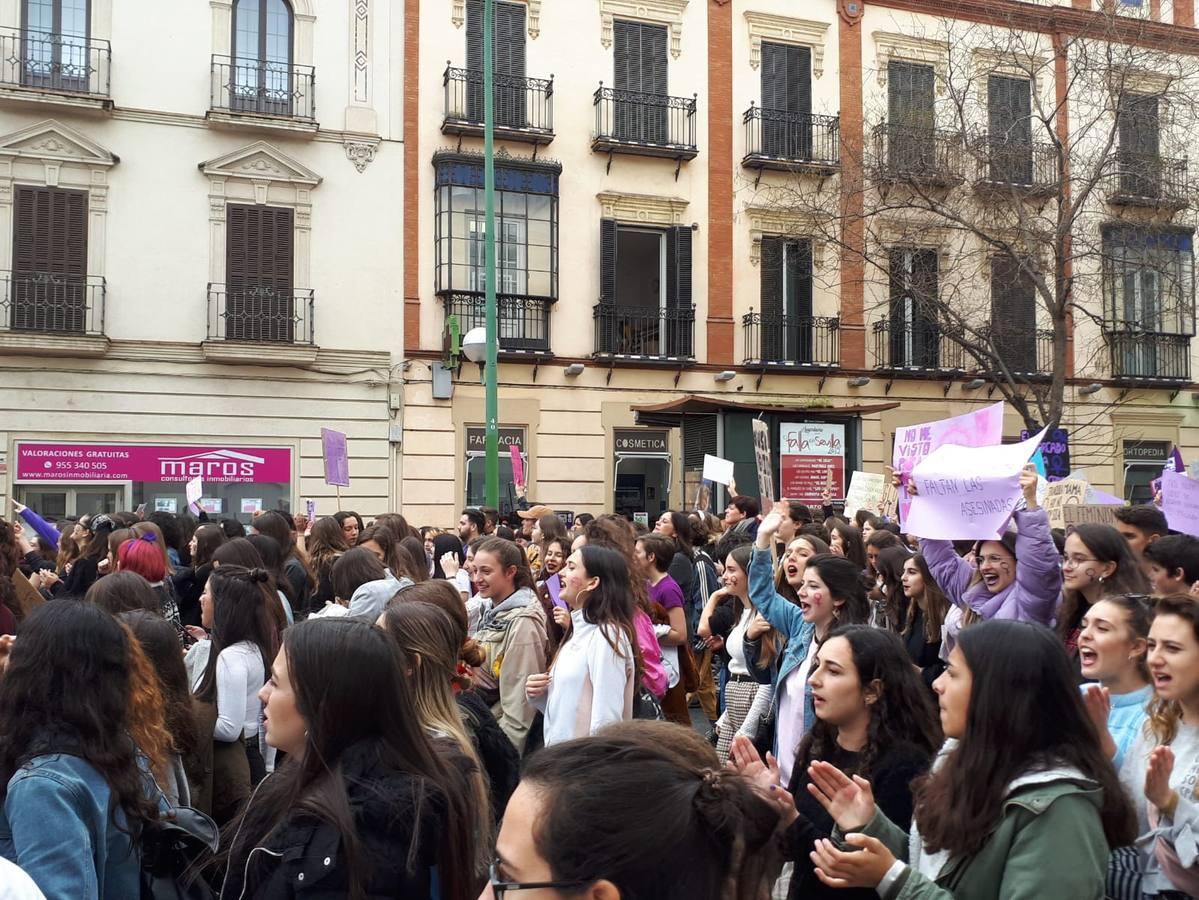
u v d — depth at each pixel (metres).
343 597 6.39
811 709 4.88
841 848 2.76
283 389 18.80
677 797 1.65
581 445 20.59
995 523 5.44
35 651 2.94
